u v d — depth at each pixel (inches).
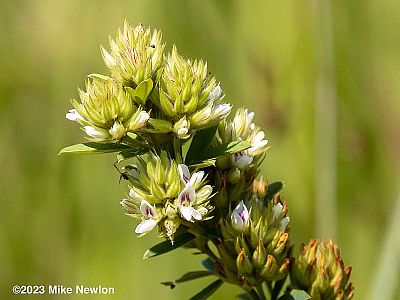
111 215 18.8
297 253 18.2
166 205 9.6
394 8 18.9
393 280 15.6
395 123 18.6
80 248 19.0
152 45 9.7
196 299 10.4
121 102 9.4
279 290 10.5
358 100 18.9
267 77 18.6
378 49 19.0
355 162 18.6
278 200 10.6
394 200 18.2
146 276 18.5
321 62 18.5
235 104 18.8
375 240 18.2
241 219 9.9
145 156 10.2
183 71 9.6
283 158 18.5
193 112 9.6
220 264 10.2
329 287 10.4
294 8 18.5
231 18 18.8
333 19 18.7
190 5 18.8
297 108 18.6
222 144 10.1
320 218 18.3
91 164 19.0
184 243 10.1
